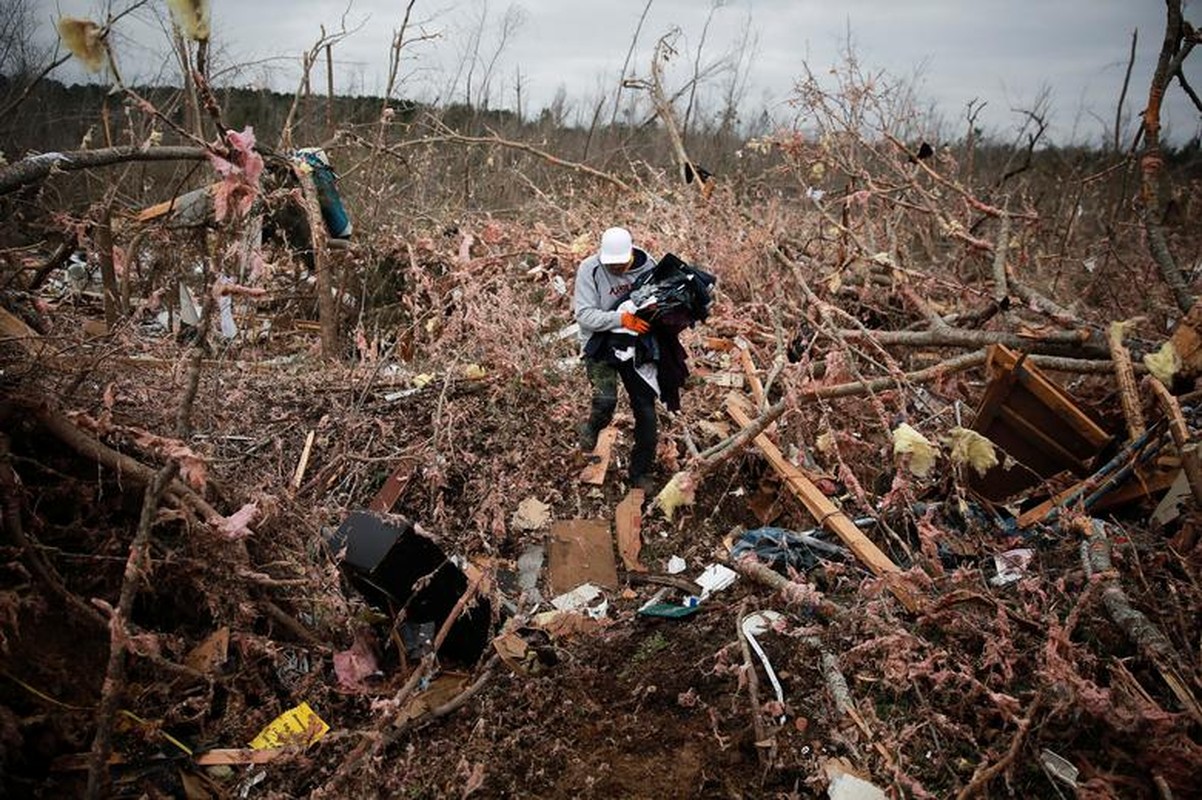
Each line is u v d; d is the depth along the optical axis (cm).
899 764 284
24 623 303
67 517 339
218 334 559
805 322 572
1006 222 599
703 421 524
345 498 450
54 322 477
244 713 325
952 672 301
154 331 564
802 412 459
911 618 350
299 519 383
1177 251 747
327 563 371
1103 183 968
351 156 841
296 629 353
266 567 361
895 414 486
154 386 440
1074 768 279
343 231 706
